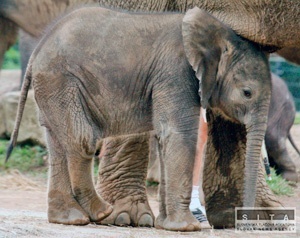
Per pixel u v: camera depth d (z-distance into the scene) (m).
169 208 12.08
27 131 21.28
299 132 24.39
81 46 12.23
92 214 12.60
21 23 18.58
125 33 12.25
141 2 14.11
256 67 12.24
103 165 13.35
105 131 12.40
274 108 20.36
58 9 17.80
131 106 12.26
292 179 20.36
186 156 12.03
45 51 12.32
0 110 22.14
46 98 12.33
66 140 12.31
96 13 12.41
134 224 13.05
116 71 12.19
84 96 12.23
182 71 12.08
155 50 12.18
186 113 12.08
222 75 12.21
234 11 13.09
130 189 13.20
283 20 12.84
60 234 11.43
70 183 12.51
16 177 19.78
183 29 12.02
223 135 12.91
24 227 11.65
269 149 20.45
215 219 12.96
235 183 12.93
